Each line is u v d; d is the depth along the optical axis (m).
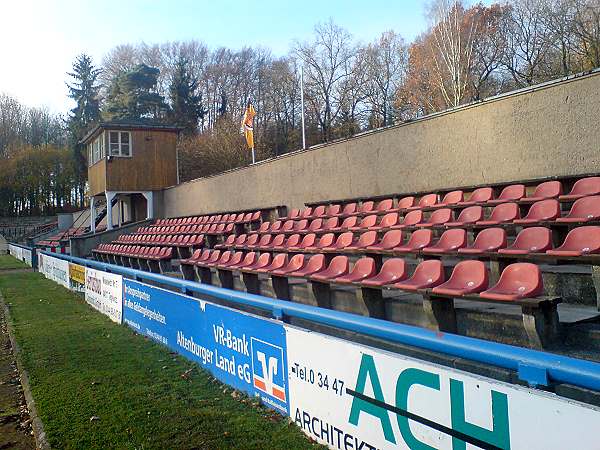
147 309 8.30
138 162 26.67
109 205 26.02
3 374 7.08
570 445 2.19
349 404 3.58
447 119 10.70
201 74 59.19
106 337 8.53
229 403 5.04
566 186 8.30
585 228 5.91
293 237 11.82
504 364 2.63
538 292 4.77
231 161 39.97
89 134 28.73
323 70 47.22
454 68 33.59
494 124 9.75
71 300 13.26
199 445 4.18
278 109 51.25
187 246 15.62
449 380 2.79
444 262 8.18
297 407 4.25
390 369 3.20
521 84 36.94
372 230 9.61
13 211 64.62
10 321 10.62
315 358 3.96
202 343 6.23
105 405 5.25
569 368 2.32
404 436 3.11
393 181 12.15
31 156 64.00
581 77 8.22
